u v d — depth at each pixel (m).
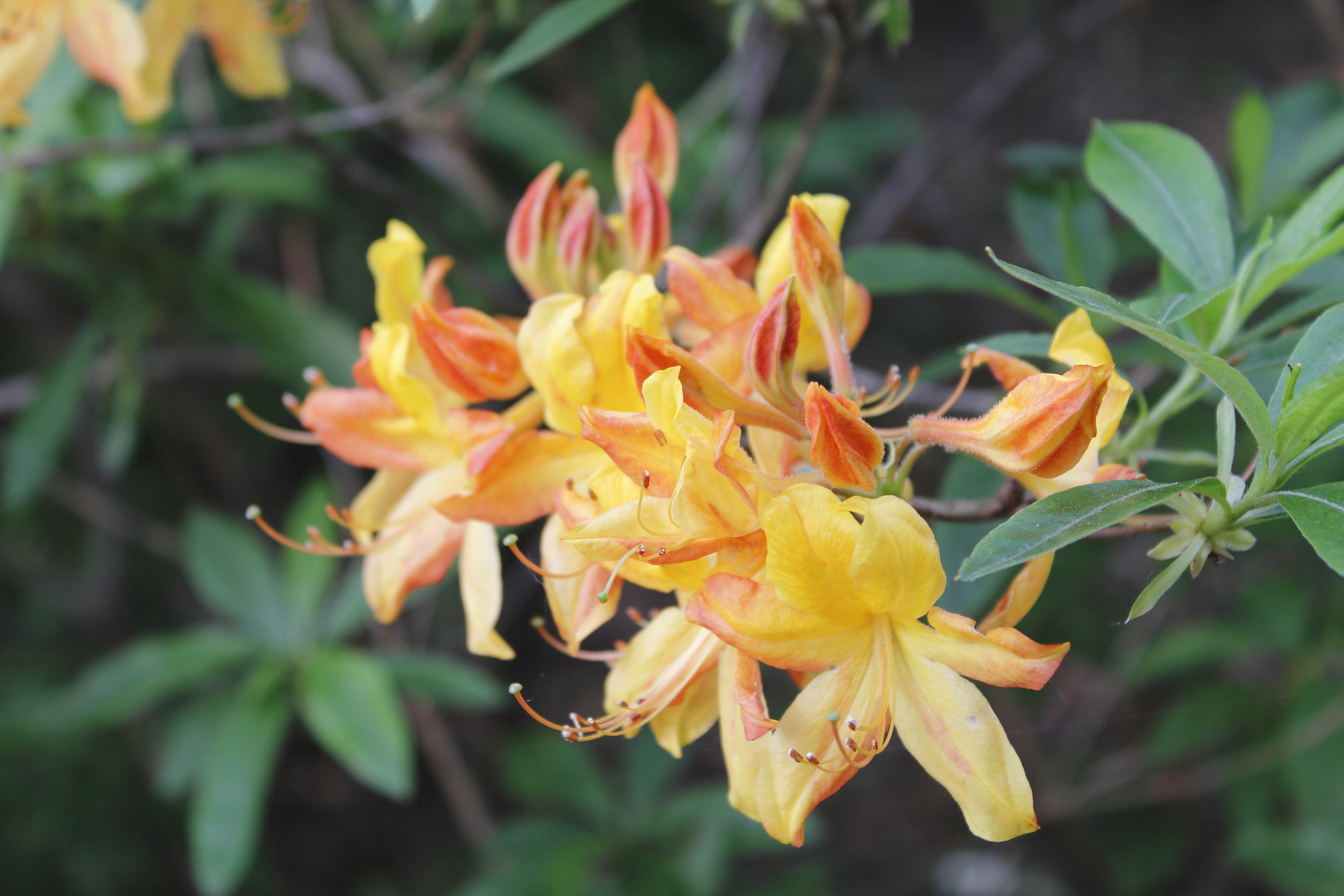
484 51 0.96
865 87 1.36
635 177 0.49
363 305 1.10
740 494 0.43
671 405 0.43
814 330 0.47
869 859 1.33
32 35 0.64
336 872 1.33
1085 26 0.93
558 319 0.46
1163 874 1.07
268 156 0.89
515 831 0.94
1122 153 0.51
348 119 0.68
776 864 1.33
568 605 0.46
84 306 0.99
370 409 0.49
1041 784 1.02
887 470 0.44
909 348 1.28
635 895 0.88
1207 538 0.43
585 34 1.12
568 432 0.47
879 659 0.43
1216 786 1.08
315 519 0.79
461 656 1.18
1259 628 0.93
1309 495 0.42
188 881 1.16
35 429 0.76
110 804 1.08
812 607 0.43
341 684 0.68
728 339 0.45
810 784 0.43
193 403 1.15
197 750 0.84
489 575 0.48
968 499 0.53
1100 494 0.42
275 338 0.79
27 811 1.04
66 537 1.19
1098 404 0.43
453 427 0.47
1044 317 0.58
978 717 0.43
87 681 0.75
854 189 1.21
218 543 0.79
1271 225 0.49
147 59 0.65
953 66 1.48
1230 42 1.50
